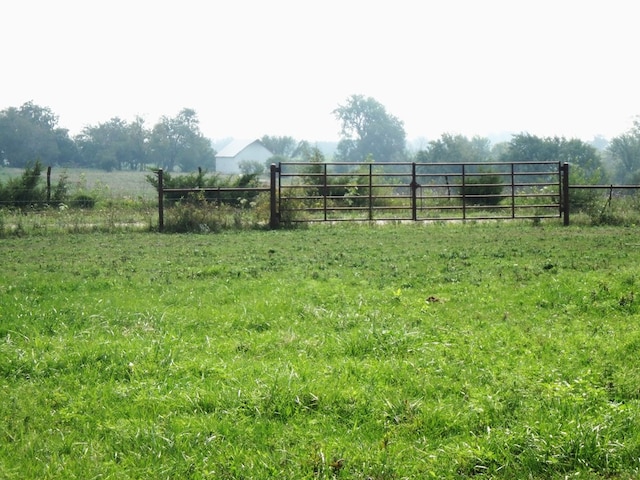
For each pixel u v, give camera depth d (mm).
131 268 14836
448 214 28953
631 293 10742
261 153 108125
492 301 11023
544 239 19250
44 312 10320
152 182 33469
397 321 9547
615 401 6688
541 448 5621
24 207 31094
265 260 15875
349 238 20281
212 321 9844
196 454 5711
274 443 5883
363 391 6812
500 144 101500
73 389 7227
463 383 7121
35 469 5520
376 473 5406
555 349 8336
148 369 7660
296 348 8484
